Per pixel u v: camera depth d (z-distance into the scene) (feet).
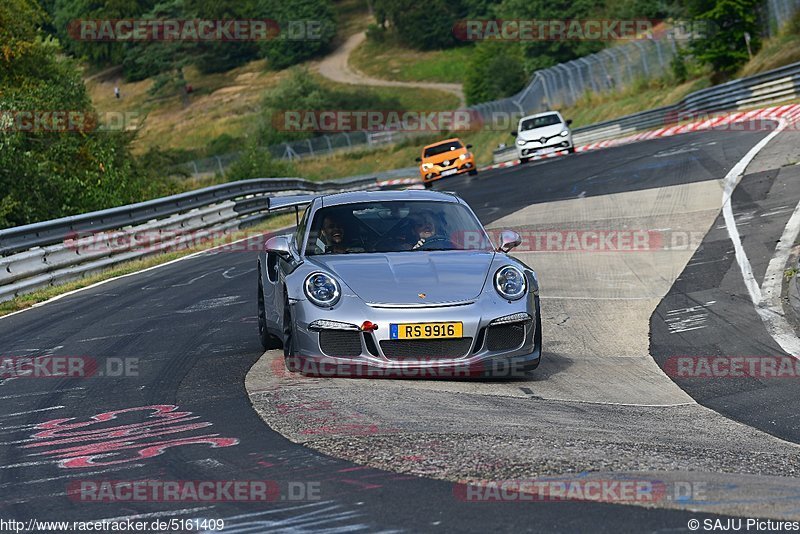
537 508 47.11
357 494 50.26
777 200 182.39
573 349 101.76
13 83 394.32
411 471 54.19
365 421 66.64
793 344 97.50
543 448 59.21
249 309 132.05
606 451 58.95
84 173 337.72
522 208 236.84
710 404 77.41
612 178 262.67
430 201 96.78
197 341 109.91
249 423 68.18
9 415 78.59
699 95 414.82
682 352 98.17
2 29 397.80
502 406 72.79
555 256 168.04
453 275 83.61
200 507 49.44
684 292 128.88
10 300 160.25
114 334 119.44
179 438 65.36
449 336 79.30
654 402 77.56
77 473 58.23
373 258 87.40
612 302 127.85
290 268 86.79
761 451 61.87
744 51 456.45
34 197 278.26
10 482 57.62
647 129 470.39
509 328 81.71
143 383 87.66
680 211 193.16
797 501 48.62
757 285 126.31
